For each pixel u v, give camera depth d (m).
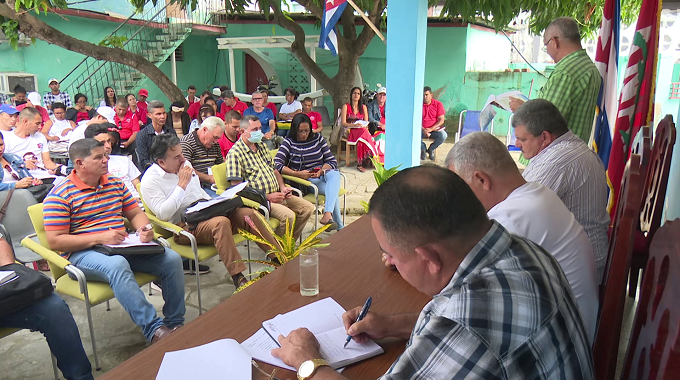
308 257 1.71
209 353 1.35
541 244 1.54
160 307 3.22
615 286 1.42
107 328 2.95
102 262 2.52
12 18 6.27
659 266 1.17
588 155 2.21
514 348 0.89
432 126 7.78
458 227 0.94
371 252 2.10
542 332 0.91
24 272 2.19
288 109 8.31
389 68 3.82
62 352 2.24
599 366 1.45
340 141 7.70
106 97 9.05
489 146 1.65
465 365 0.89
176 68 12.21
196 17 12.02
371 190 6.05
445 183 0.96
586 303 1.58
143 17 11.30
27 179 3.83
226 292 3.40
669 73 7.90
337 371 1.29
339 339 1.42
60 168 4.73
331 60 10.84
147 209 3.21
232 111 4.76
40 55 10.01
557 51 3.02
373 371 1.30
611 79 3.17
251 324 1.54
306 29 10.87
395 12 3.68
